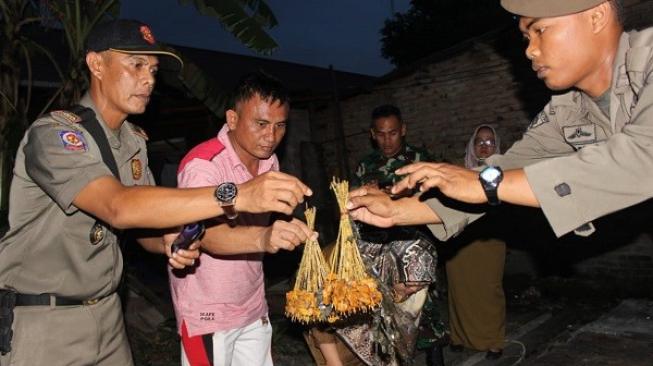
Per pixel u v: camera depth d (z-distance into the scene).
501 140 9.46
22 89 9.27
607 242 8.22
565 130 2.38
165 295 8.74
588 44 1.95
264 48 6.20
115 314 2.55
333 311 2.28
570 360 4.98
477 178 1.88
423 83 10.26
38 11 6.33
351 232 2.32
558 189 1.76
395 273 3.24
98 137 2.31
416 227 3.38
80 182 2.04
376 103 10.91
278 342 5.94
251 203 1.84
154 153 12.72
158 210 1.87
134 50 2.36
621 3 1.97
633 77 1.93
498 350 5.13
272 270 9.91
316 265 2.30
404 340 3.29
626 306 6.20
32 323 2.32
